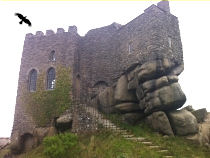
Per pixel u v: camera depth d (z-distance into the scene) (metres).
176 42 23.61
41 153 20.95
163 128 18.97
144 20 23.45
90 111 23.22
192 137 18.33
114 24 28.11
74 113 23.02
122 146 16.67
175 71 22.69
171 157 14.95
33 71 27.91
